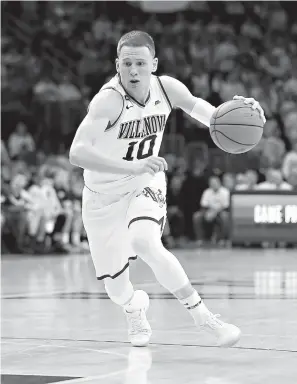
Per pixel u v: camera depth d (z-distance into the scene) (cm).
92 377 518
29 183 2316
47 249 2225
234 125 638
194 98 681
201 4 3431
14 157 2517
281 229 2247
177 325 783
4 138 2720
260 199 2253
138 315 667
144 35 643
